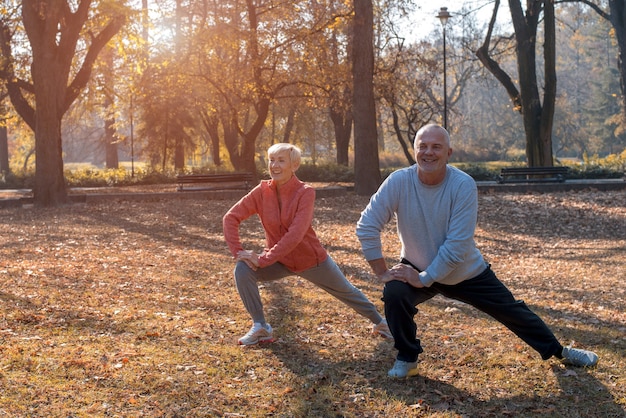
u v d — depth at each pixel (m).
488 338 5.54
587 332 5.84
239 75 26.64
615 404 4.04
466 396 4.17
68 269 8.84
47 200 20.27
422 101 31.19
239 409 3.91
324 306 6.70
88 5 20.39
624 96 29.91
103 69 26.38
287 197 4.92
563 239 13.05
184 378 4.34
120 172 37.06
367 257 4.27
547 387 4.32
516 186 20.44
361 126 21.28
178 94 29.31
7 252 10.76
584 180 24.42
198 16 27.33
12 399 3.86
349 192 22.02
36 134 20.34
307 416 3.84
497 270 9.80
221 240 12.63
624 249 11.47
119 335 5.41
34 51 20.17
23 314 5.97
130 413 3.77
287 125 41.03
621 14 28.78
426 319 6.25
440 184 4.16
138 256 10.36
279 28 26.25
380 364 4.77
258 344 5.19
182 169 37.81
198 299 7.05
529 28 25.19
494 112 72.75
